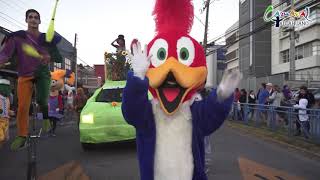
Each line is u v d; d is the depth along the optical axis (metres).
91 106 11.02
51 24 4.85
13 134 15.63
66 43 44.81
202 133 3.58
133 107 3.44
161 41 3.67
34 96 5.04
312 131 12.74
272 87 18.16
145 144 3.54
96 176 8.38
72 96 23.91
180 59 3.63
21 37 4.79
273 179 8.13
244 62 65.81
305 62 51.06
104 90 11.67
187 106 3.56
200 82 3.63
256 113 18.12
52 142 13.31
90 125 10.65
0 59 4.72
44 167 9.27
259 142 13.25
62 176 8.38
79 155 10.80
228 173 8.54
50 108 14.71
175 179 3.44
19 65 4.83
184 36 3.69
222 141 13.46
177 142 3.49
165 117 3.53
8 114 8.60
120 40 13.06
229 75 3.41
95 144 11.40
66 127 19.19
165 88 3.58
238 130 17.03
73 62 46.59
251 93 20.55
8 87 8.48
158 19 3.84
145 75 3.50
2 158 10.48
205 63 3.76
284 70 56.34
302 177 8.37
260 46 62.19
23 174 8.70
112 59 12.89
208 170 8.69
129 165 9.37
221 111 3.44
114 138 10.66
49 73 5.01
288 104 16.77
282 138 13.79
